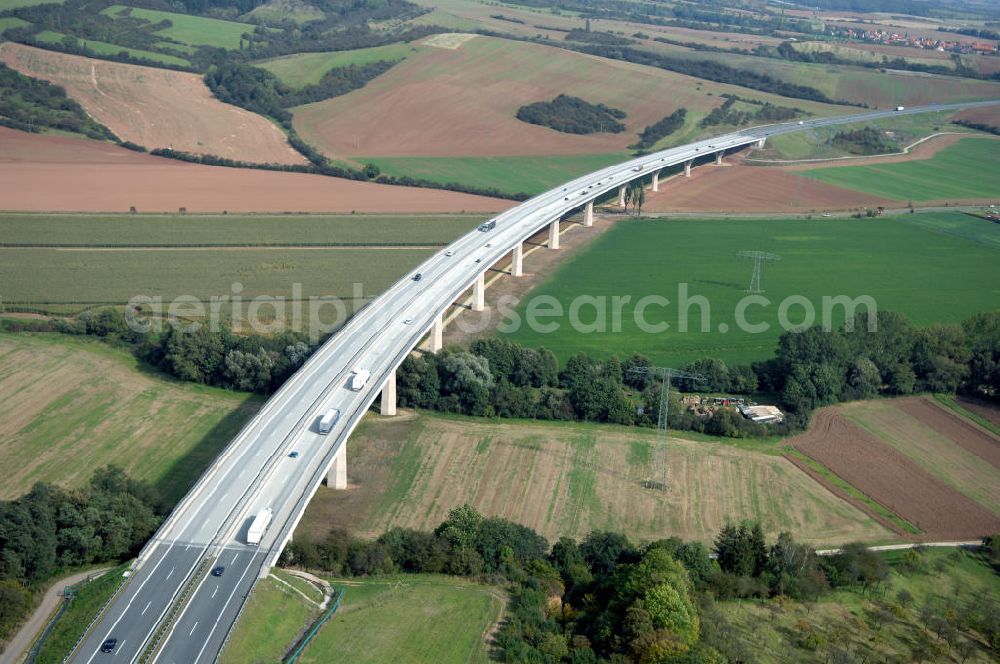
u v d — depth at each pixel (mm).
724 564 184500
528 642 158625
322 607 162250
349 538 185750
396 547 181500
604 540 185625
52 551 168250
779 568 182500
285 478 187000
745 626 168625
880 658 162875
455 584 175750
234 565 161250
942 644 168625
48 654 144875
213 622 148125
